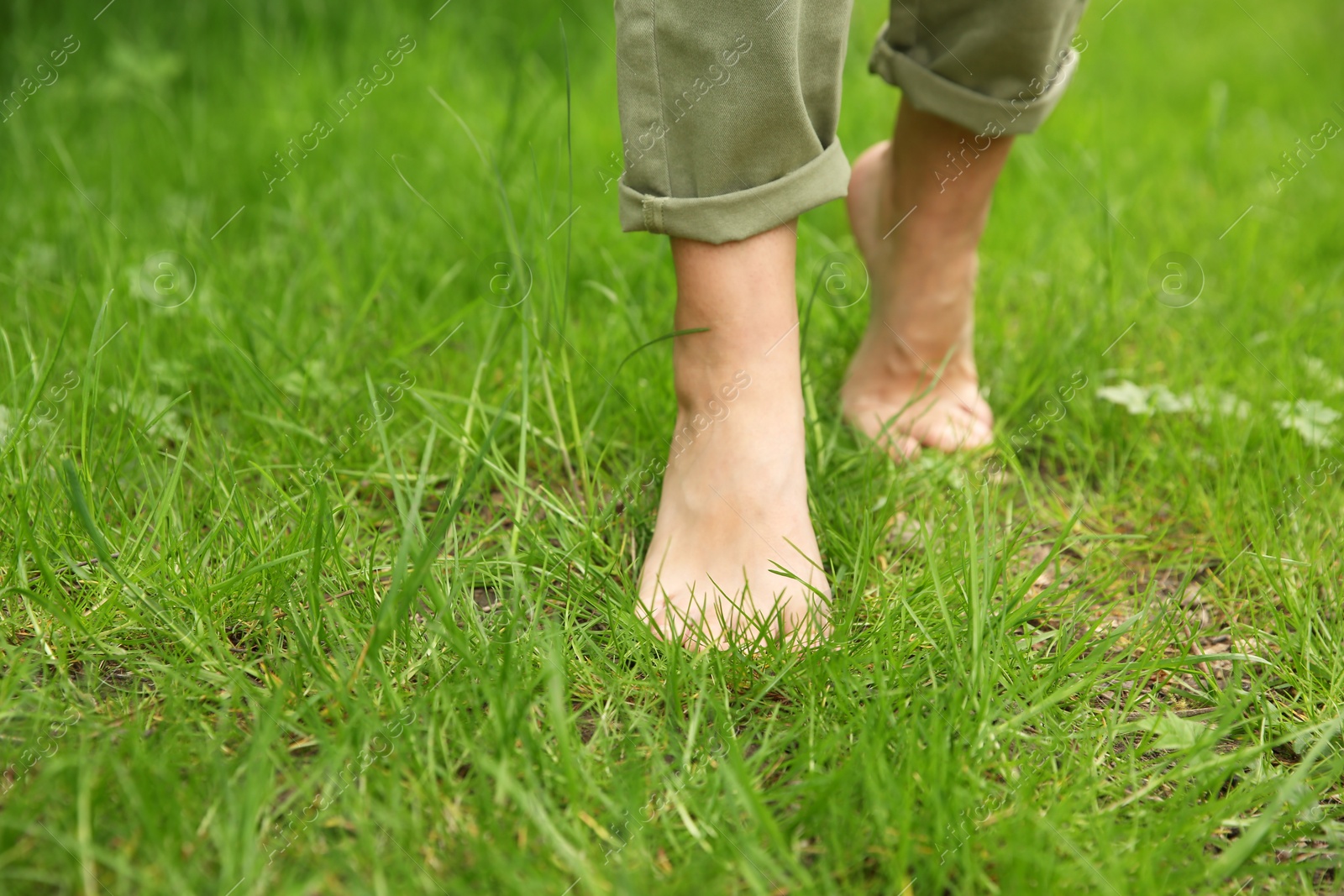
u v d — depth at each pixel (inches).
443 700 32.6
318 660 32.9
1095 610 37.9
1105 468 44.1
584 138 63.9
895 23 40.1
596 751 32.5
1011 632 36.2
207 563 36.3
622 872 29.6
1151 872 30.0
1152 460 42.8
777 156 33.8
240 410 42.9
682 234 34.2
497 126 63.6
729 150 33.5
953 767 31.3
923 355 43.3
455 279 51.4
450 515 33.3
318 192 57.3
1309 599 36.4
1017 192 62.0
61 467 36.6
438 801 30.8
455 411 42.9
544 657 33.5
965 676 33.4
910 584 37.0
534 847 30.4
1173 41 96.4
